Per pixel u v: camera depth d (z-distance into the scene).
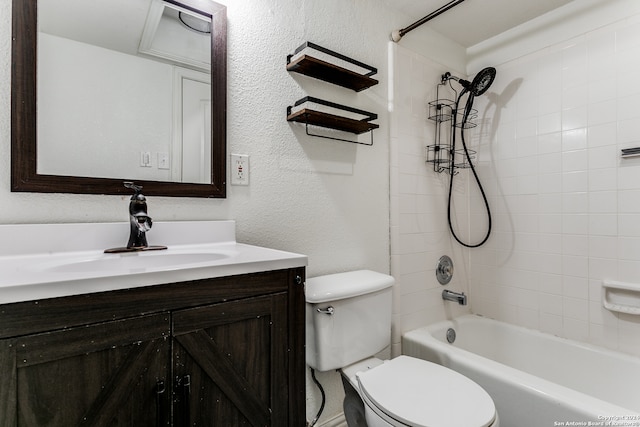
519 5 1.82
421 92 1.99
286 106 1.42
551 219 1.87
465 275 2.26
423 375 1.16
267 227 1.36
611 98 1.65
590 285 1.72
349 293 1.29
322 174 1.54
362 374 1.17
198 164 1.19
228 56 1.26
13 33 0.89
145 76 1.10
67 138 0.97
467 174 2.27
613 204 1.65
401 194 1.88
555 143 1.86
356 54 1.69
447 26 2.03
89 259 0.88
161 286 0.67
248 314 0.80
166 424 0.67
